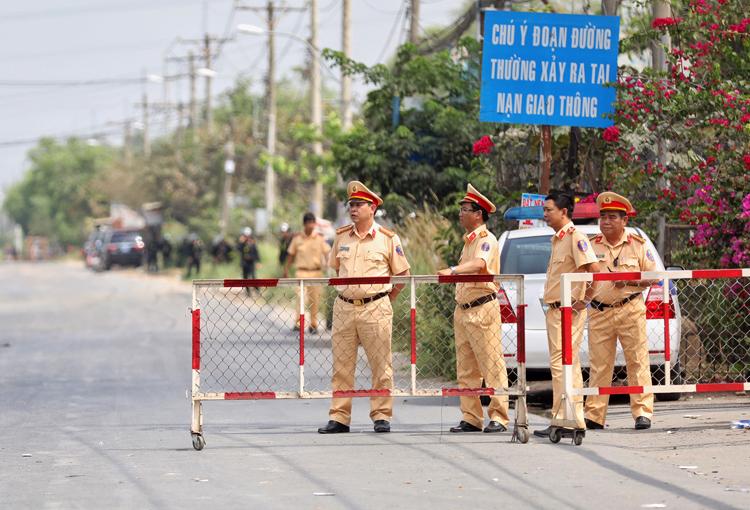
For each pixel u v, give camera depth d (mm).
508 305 36188
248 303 96750
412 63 68125
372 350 32281
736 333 39125
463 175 65000
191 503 23234
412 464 27250
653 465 26422
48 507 23031
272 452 29359
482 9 63969
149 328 77438
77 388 44750
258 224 147125
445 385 43438
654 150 46219
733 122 40281
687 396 38969
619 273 28938
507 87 45062
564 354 29000
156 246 191125
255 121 186500
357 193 32250
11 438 32281
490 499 23141
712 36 42906
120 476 26281
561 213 30281
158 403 40125
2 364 54656
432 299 47125
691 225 42281
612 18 45188
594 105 45188
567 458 27578
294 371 47062
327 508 22562
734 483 24266
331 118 110312
